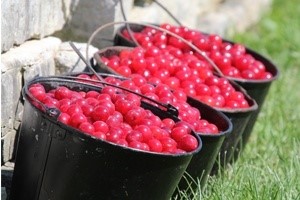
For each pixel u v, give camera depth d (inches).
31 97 122.6
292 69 266.4
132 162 116.0
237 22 296.7
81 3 179.9
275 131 199.6
